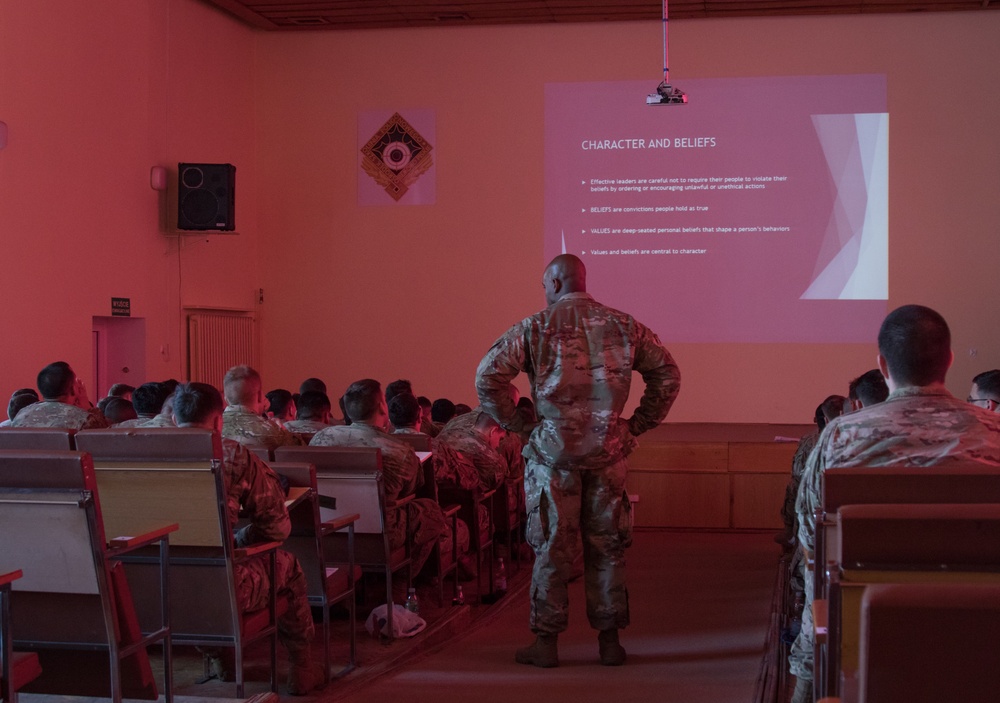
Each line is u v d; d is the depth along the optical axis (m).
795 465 5.87
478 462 5.25
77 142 8.67
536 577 3.83
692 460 7.81
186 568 3.03
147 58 9.79
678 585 5.78
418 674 3.68
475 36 11.73
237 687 3.07
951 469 1.84
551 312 3.83
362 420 4.32
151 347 9.86
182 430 2.91
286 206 12.09
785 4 10.66
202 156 10.86
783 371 11.23
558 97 11.55
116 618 2.58
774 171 11.20
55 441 2.95
